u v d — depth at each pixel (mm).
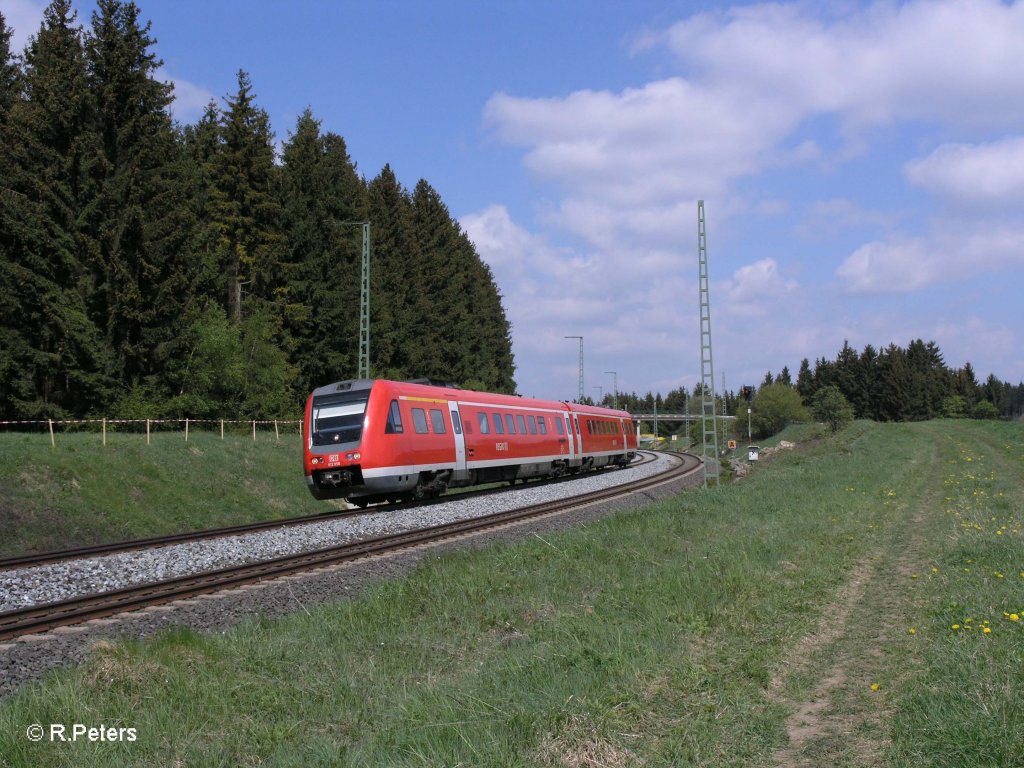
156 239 35156
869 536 15156
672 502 21438
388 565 13648
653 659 7125
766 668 7070
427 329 62562
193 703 6250
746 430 99938
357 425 21562
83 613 9719
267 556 15273
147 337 34875
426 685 6641
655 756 5203
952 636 7582
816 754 5238
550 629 8328
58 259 32812
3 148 33781
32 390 32250
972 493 22672
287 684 6809
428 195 73375
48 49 35094
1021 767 4660
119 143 34812
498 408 29188
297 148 49469
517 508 23219
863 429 67688
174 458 26094
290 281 47188
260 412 40594
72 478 21672
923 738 5207
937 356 161625
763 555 12617
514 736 5398
